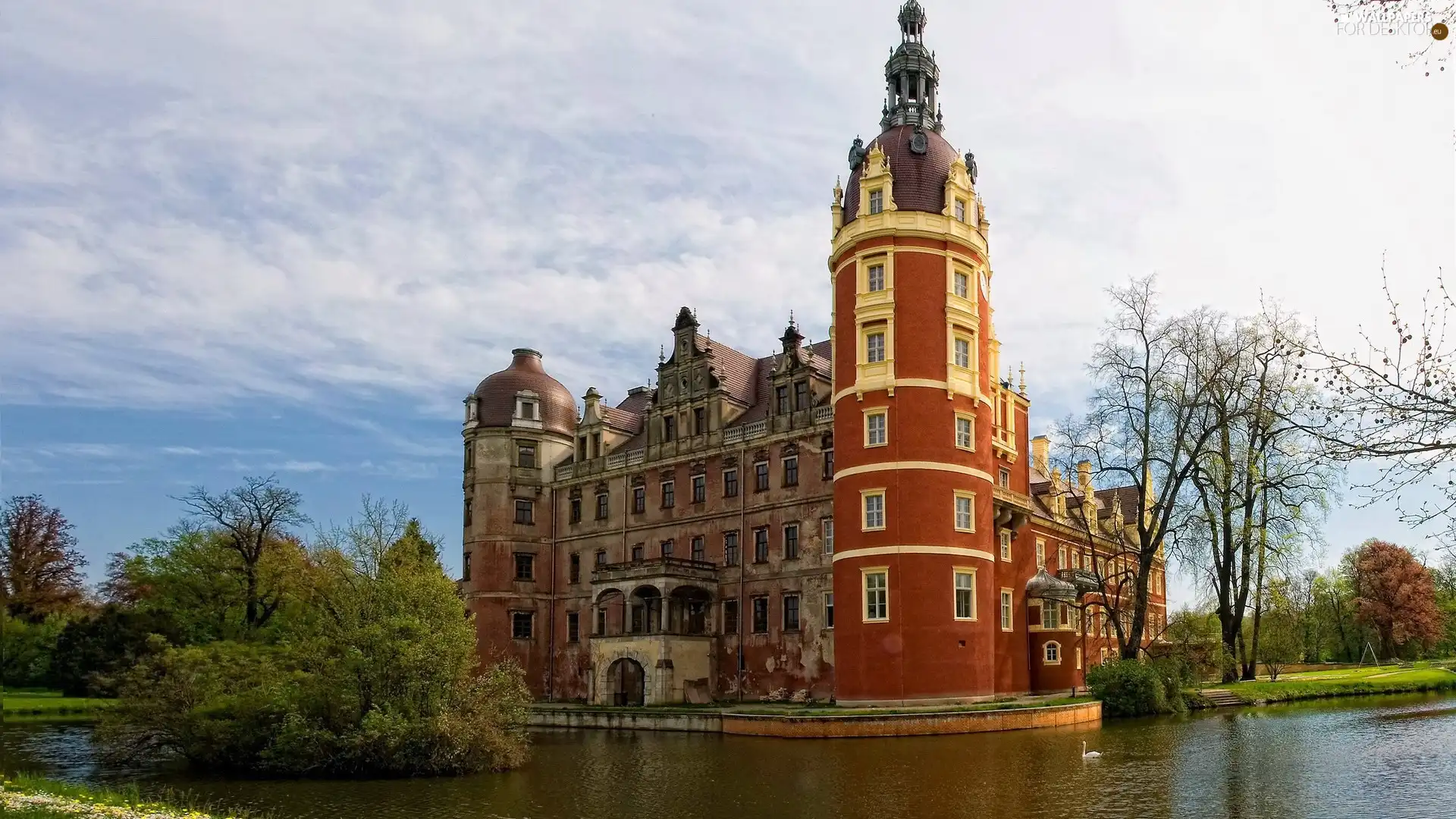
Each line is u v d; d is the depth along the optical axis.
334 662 35.41
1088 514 76.62
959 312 53.09
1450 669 92.25
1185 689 55.81
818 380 61.22
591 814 26.92
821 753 37.53
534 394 75.81
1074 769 32.12
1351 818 23.77
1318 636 108.25
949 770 32.28
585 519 72.50
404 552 41.66
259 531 74.56
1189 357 54.31
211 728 35.66
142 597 83.56
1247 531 58.34
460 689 36.03
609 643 61.78
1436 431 13.59
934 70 58.28
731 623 62.25
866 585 50.50
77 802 24.11
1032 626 61.91
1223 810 25.12
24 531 86.06
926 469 50.72
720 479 64.56
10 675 81.19
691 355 67.94
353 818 26.52
